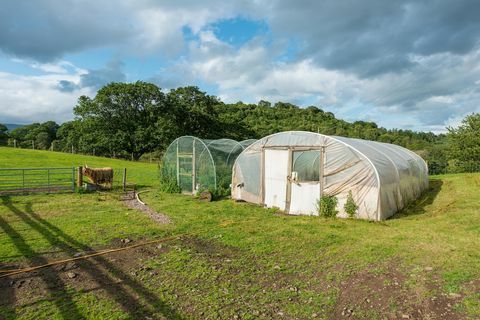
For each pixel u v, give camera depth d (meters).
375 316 4.57
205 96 54.72
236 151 16.89
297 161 12.17
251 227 9.63
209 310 4.78
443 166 34.78
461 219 10.09
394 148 16.94
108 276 6.05
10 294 5.34
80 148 49.16
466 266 6.18
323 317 4.58
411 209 12.62
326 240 8.27
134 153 48.03
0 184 17.27
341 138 12.20
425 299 4.95
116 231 9.14
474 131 30.78
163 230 9.30
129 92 46.19
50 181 19.12
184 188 16.53
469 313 4.51
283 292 5.36
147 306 4.91
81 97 47.19
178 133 46.34
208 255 7.18
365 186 10.77
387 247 7.54
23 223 9.92
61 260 6.86
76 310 4.79
